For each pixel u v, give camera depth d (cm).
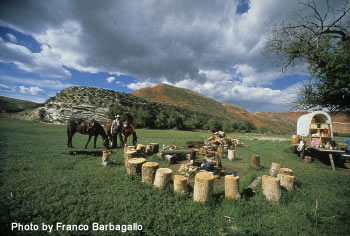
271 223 378
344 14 978
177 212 398
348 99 1045
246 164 911
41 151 937
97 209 385
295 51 1148
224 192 530
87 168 680
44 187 471
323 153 1036
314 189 562
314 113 1140
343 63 929
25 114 4825
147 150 1038
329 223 383
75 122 1129
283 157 1125
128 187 507
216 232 344
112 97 5628
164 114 5456
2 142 1155
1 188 445
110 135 1217
